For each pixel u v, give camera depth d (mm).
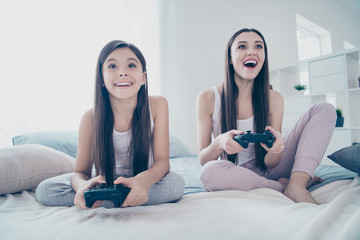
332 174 1102
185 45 2635
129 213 614
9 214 654
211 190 847
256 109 1040
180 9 2625
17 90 1736
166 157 904
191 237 435
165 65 2463
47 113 1841
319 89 2543
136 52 849
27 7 1804
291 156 948
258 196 709
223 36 2961
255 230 446
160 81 2430
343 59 2367
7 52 1719
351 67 2438
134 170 894
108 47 823
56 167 1023
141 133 891
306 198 706
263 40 1021
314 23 4145
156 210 620
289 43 3736
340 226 415
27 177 921
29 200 817
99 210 660
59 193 738
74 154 1456
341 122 2424
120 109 896
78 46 1991
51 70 1873
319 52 4574
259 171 1018
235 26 3090
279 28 3607
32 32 1813
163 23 2475
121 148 944
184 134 2562
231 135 819
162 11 2479
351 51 2299
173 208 637
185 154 1929
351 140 2320
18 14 1755
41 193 757
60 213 637
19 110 1735
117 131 925
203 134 1042
